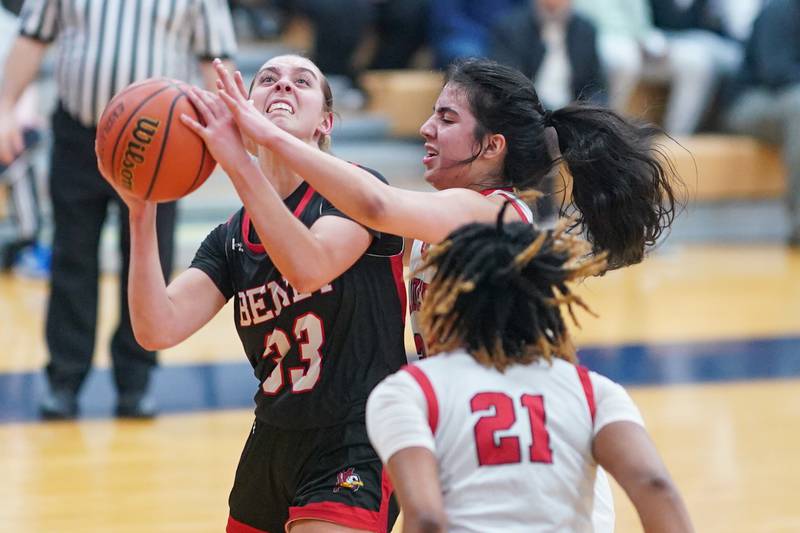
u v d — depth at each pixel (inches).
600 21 885.2
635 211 253.3
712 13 946.1
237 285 245.4
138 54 440.8
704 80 895.7
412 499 163.6
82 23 444.5
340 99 893.8
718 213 901.8
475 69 245.3
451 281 178.7
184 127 208.7
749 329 620.7
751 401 492.1
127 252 454.3
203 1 447.8
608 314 661.3
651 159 254.7
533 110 246.8
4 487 382.0
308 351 238.8
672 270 797.2
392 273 245.8
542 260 181.3
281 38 959.0
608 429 175.3
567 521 171.5
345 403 239.0
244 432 444.5
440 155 245.6
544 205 319.9
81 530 345.1
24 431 443.8
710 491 384.5
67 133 450.6
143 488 382.6
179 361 551.5
